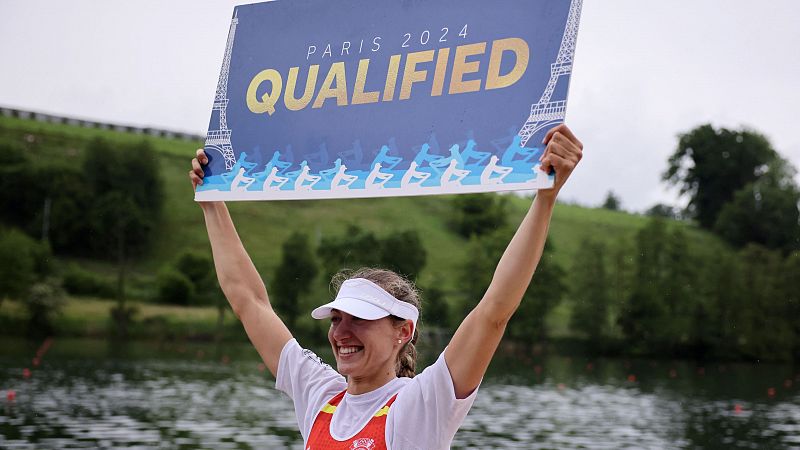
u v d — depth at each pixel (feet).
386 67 14.29
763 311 249.96
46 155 305.53
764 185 323.78
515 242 12.32
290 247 251.60
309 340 237.04
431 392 12.58
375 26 14.61
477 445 74.23
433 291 235.61
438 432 12.57
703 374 184.44
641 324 246.47
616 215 337.93
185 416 86.89
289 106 15.16
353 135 14.33
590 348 244.01
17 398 98.22
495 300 12.23
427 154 13.48
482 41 13.42
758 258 267.18
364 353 13.11
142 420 82.99
